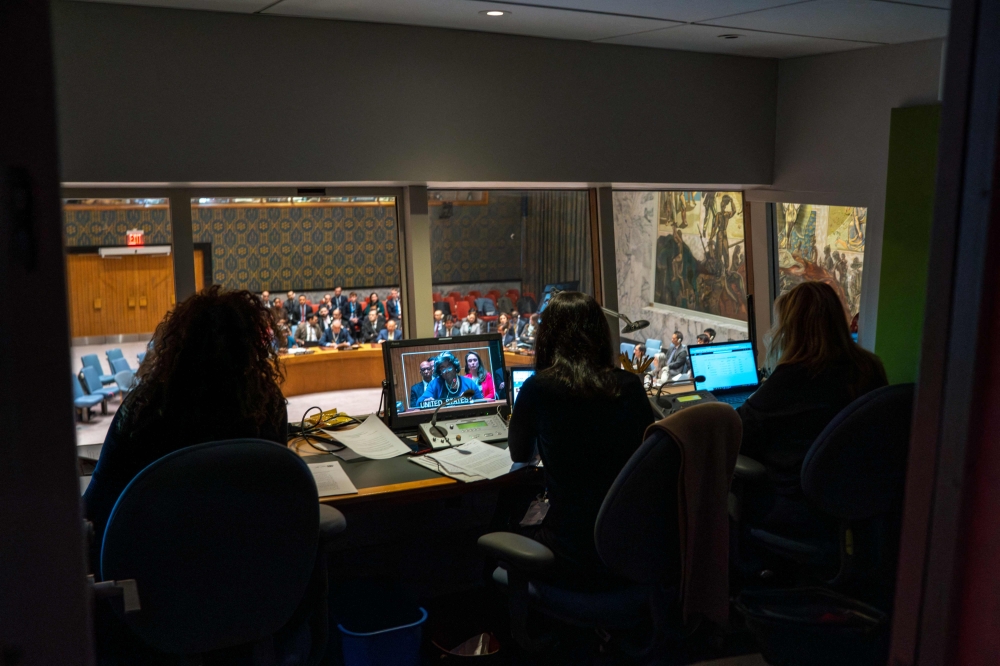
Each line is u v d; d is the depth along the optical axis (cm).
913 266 349
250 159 304
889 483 233
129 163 286
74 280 341
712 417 202
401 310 367
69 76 274
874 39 337
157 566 151
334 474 262
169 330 186
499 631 287
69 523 62
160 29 284
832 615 255
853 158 374
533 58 347
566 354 224
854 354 256
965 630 75
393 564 321
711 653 274
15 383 58
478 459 276
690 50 378
